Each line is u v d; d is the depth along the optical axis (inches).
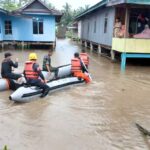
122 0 323.3
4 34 609.3
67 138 140.2
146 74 311.1
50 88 220.1
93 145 133.6
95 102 201.0
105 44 458.3
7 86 227.0
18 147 129.6
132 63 390.6
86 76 259.6
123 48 341.7
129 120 166.7
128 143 136.5
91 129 152.0
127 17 341.1
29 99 200.2
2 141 135.2
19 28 611.5
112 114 176.4
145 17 414.0
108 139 140.3
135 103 200.5
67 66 280.1
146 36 356.2
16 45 633.6
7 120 162.6
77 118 167.9
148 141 139.1
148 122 164.4
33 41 620.7
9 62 228.7
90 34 624.4
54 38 623.5
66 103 197.3
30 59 210.4
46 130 149.3
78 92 227.8
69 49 619.8
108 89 239.5
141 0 321.1
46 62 258.5
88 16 657.6
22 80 227.9
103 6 444.5
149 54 349.1
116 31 380.8
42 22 614.2
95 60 424.5
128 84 259.9
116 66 365.1
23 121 161.3
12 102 197.6
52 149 128.7
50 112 177.8
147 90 238.8
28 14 602.9
